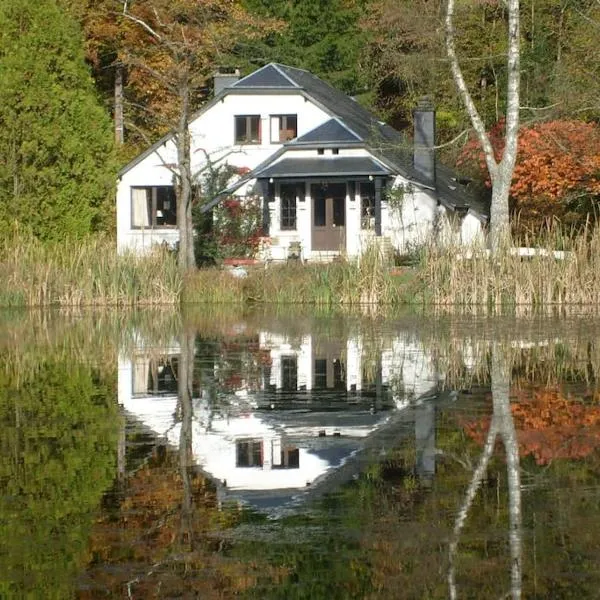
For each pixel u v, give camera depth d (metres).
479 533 17.91
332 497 20.27
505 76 108.25
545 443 24.75
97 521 18.80
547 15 104.88
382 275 69.00
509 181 75.69
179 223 85.75
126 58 92.75
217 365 39.69
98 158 84.75
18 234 76.00
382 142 91.00
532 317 57.84
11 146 79.94
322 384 34.75
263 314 63.50
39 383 35.09
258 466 22.88
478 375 35.97
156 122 110.69
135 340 48.69
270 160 95.50
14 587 15.77
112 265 69.88
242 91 99.56
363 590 15.55
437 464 22.81
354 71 122.19
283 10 121.62
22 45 80.19
